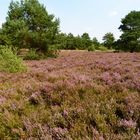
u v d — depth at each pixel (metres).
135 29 55.53
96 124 4.50
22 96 6.74
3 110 5.91
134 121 4.55
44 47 28.25
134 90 6.71
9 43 27.23
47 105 6.00
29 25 28.75
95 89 6.57
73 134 4.16
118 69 10.96
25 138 4.34
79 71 11.22
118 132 4.20
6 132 4.80
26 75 10.74
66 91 6.47
